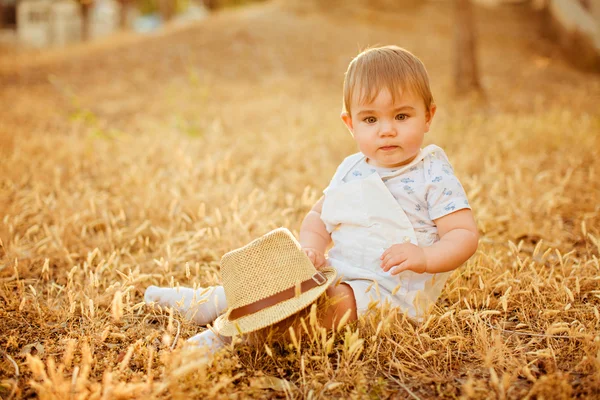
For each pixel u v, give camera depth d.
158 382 1.84
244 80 9.59
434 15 16.08
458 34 8.34
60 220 3.32
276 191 4.11
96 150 5.19
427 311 2.12
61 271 2.85
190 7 29.67
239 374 1.84
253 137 5.79
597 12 13.51
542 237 3.23
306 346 2.12
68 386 1.68
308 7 15.60
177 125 5.93
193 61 10.77
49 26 24.62
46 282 2.81
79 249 3.08
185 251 3.08
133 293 2.56
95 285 2.42
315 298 1.98
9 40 23.58
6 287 2.57
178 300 2.40
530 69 11.38
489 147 5.08
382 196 2.24
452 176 2.26
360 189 2.27
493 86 9.60
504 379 1.69
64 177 4.42
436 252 2.10
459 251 2.12
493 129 5.84
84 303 2.45
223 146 5.49
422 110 2.25
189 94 8.32
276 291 2.03
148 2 31.89
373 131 2.24
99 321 2.29
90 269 2.67
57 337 2.26
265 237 2.12
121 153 5.16
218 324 2.11
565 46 14.27
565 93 8.91
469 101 7.86
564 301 2.38
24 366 2.03
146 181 4.11
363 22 14.84
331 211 2.35
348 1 16.12
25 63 11.25
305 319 2.10
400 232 2.23
